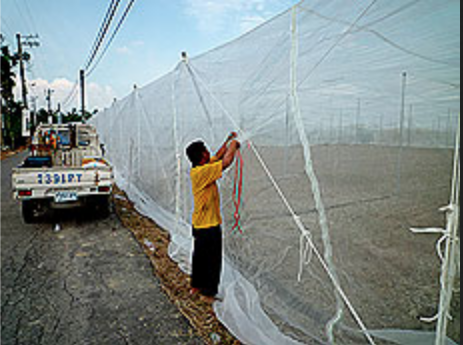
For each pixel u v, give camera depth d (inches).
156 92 232.4
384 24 71.2
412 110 68.7
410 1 66.3
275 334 96.0
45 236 205.6
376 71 73.7
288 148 102.2
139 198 282.7
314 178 88.9
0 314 117.5
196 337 103.9
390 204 78.7
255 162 118.7
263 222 116.2
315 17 88.0
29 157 268.2
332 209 90.3
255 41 114.4
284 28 100.0
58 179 215.5
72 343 101.4
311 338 92.4
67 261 165.2
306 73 91.4
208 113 150.1
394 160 75.7
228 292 122.1
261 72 111.0
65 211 269.3
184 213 184.2
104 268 156.4
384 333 77.3
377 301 79.5
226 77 133.2
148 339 103.0
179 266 155.8
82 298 128.3
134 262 163.6
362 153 80.6
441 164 67.1
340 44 81.3
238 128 126.4
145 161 267.4
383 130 74.9
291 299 101.7
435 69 63.2
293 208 104.0
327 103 85.7
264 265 115.2
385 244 80.0
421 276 74.7
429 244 74.4
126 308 121.0
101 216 247.1
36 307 122.0
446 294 60.5
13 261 165.2
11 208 278.4
